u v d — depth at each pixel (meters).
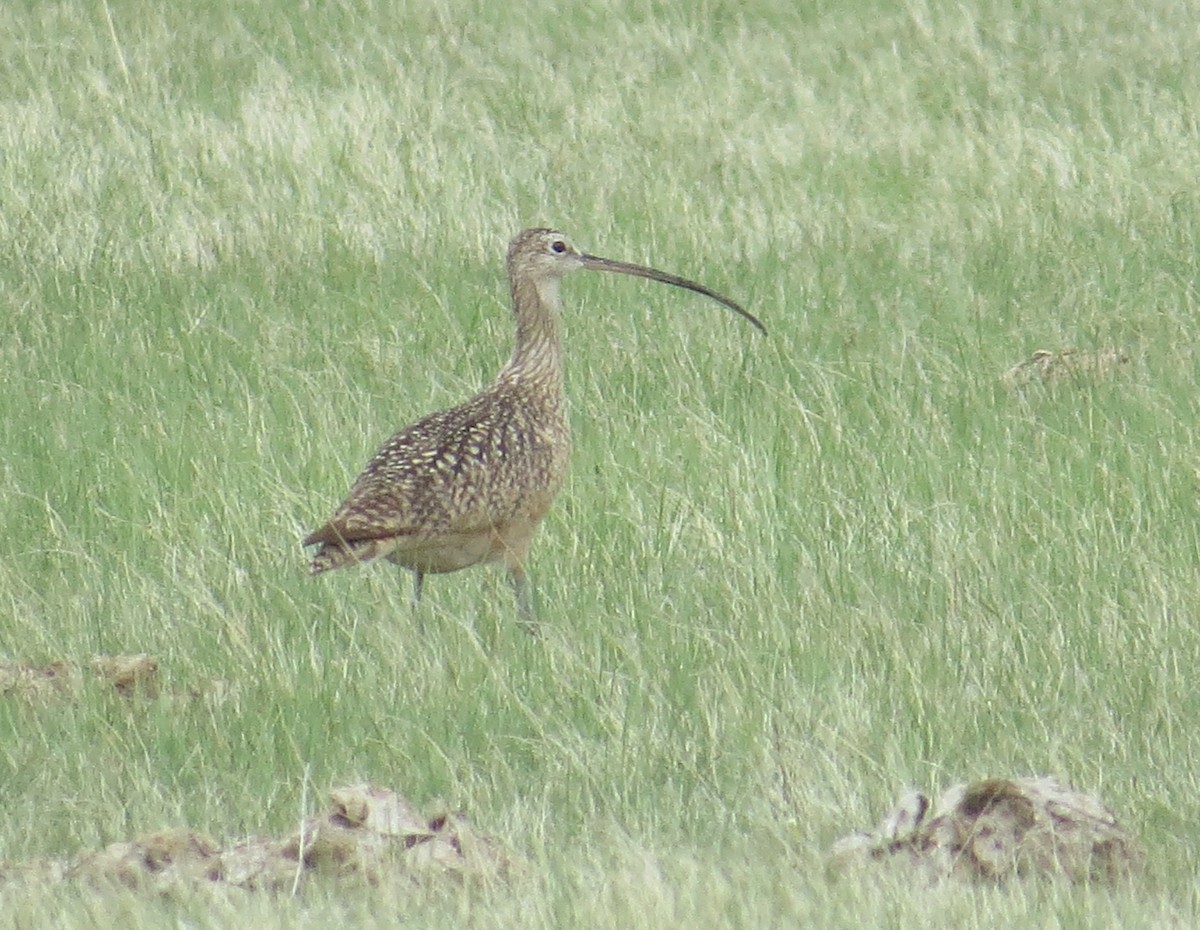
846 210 25.72
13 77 31.67
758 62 33.66
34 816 10.98
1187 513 15.55
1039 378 19.14
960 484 16.17
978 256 23.80
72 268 23.34
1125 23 35.41
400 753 11.67
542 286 15.59
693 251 24.27
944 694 12.37
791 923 9.05
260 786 11.32
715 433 17.05
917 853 9.98
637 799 11.10
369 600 14.10
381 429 17.91
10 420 18.23
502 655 13.23
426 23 35.66
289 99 30.12
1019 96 30.94
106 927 8.89
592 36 35.19
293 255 23.81
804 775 11.26
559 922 9.03
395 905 9.33
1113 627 13.25
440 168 27.17
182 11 36.03
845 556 14.66
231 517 15.24
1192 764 11.48
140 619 13.66
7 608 13.84
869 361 19.69
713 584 14.20
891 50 34.09
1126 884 9.82
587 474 16.70
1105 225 24.66
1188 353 19.80
